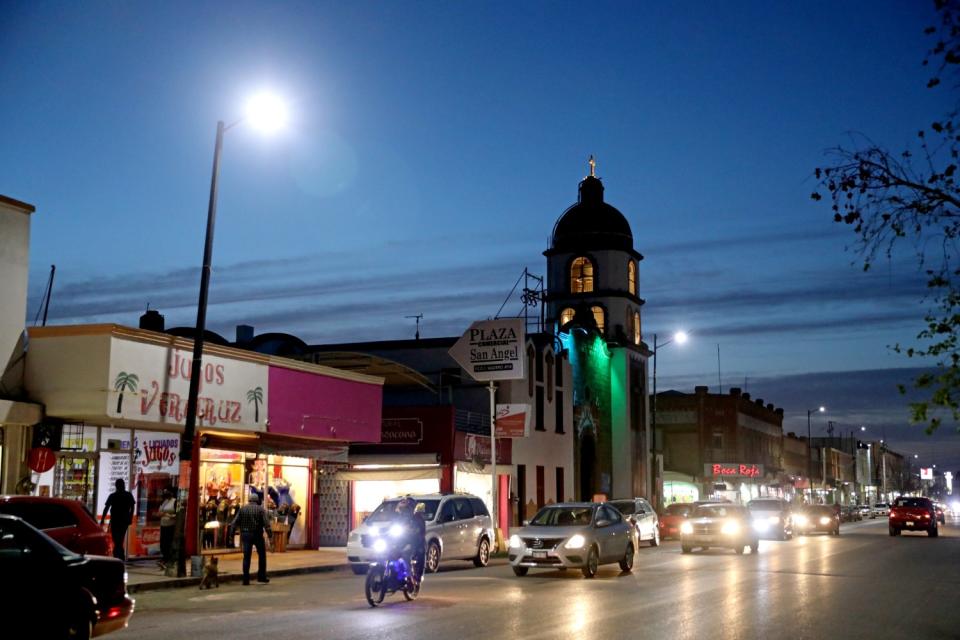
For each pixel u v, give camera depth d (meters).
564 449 50.59
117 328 22.81
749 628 14.22
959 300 11.58
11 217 22.83
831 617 15.62
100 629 11.24
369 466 35.09
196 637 13.02
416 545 18.05
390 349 44.84
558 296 62.66
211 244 22.38
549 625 14.38
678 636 13.37
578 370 54.59
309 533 31.28
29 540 10.79
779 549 35.84
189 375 25.27
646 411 64.00
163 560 24.28
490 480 40.41
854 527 67.88
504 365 33.78
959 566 26.83
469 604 17.30
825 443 157.62
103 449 23.97
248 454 28.66
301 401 29.73
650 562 28.56
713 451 84.81
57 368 22.91
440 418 35.97
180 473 21.78
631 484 59.81
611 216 63.81
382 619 15.05
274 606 17.00
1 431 22.02
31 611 10.55
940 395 11.58
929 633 13.99
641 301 64.69
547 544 22.97
